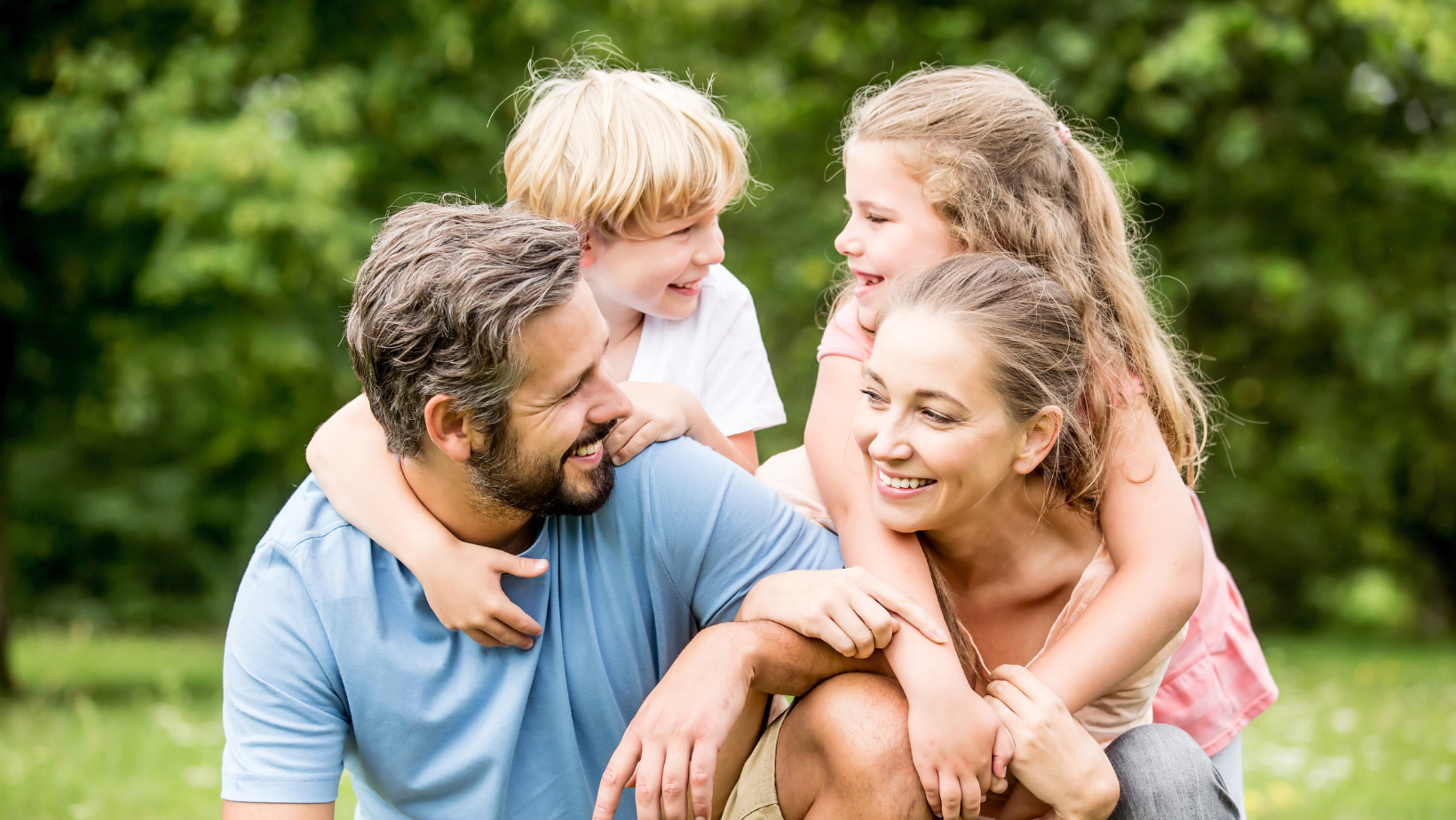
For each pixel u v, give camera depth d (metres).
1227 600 2.46
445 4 7.25
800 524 1.92
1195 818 1.75
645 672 1.86
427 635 1.79
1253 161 7.86
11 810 3.62
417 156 7.50
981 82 2.23
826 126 8.90
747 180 2.56
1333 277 8.27
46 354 7.46
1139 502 1.92
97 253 6.78
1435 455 10.13
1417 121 8.47
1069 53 7.49
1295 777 4.05
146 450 13.52
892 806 1.71
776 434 9.30
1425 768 4.11
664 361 2.43
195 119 6.50
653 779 1.62
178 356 7.64
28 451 12.58
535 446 1.65
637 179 2.28
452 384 1.61
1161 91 7.61
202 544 14.01
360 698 1.79
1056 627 1.96
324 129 6.71
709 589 1.86
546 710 1.82
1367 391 9.16
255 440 10.34
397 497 1.77
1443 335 8.62
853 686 1.76
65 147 6.21
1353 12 7.46
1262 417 9.41
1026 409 1.76
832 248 8.72
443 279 1.60
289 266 6.58
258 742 1.78
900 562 1.86
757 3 9.09
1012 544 1.96
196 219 6.38
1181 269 7.97
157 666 8.29
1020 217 2.09
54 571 13.71
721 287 2.57
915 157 2.12
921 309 1.76
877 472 1.83
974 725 1.70
